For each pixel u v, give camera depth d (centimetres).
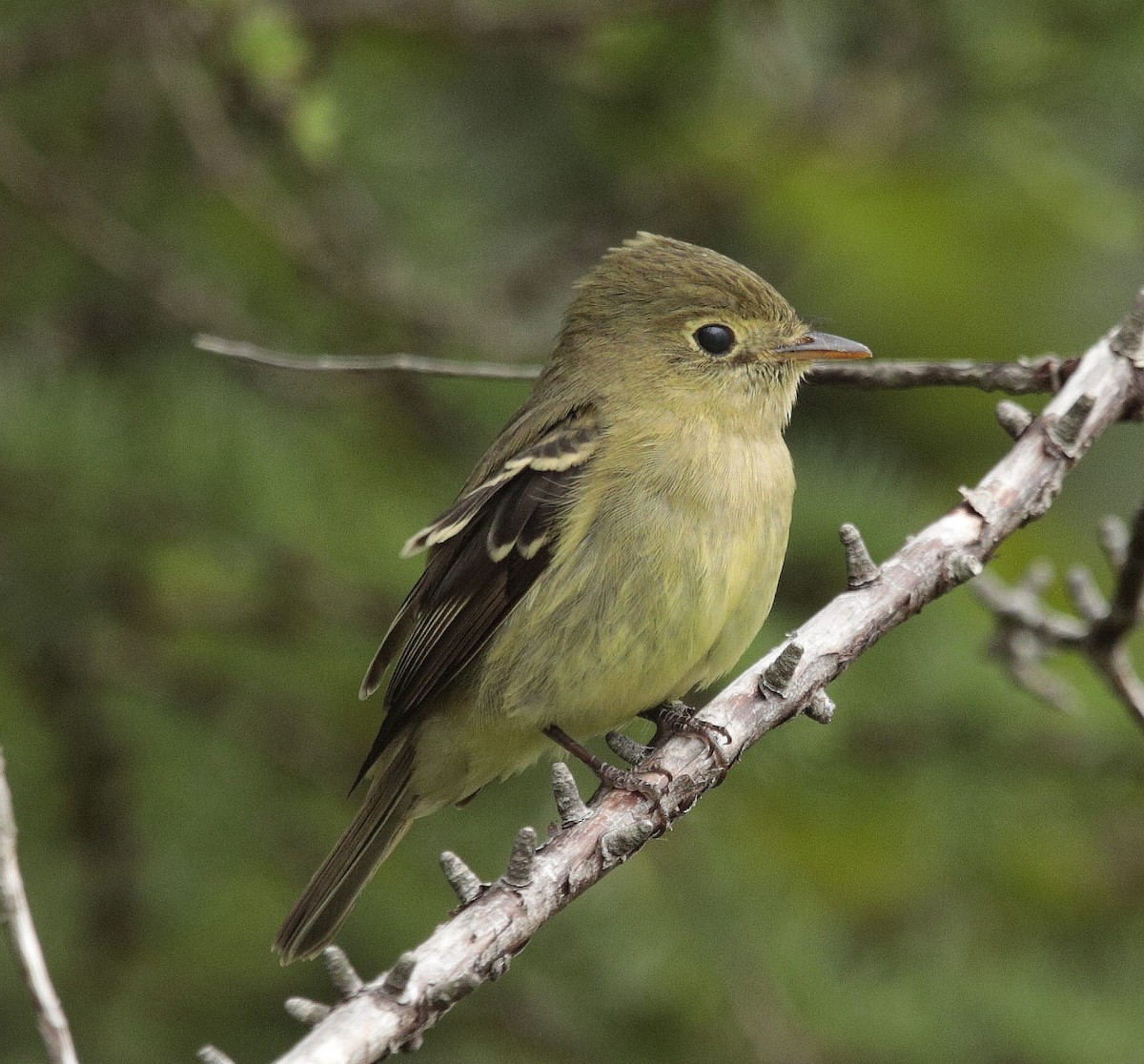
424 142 1184
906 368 779
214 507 1070
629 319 896
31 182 1058
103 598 1095
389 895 1091
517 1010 1053
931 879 1143
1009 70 1163
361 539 1093
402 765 879
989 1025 1015
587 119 1222
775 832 1128
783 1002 1015
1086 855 1187
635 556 821
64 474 1059
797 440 1303
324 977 1102
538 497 841
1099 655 806
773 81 1198
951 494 1209
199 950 1115
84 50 1035
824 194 1209
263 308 1162
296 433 1138
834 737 1034
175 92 998
